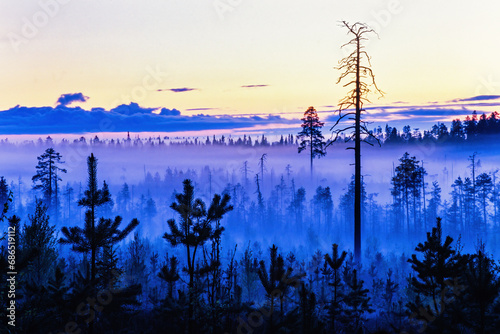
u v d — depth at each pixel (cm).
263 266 1427
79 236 1498
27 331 1165
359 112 3522
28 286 1365
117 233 1541
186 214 1602
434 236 1438
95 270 1508
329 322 1775
